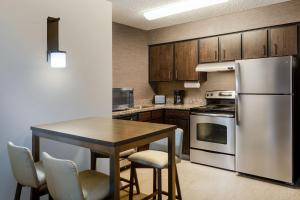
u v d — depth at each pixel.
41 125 2.18
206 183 3.17
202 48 4.33
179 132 2.26
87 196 1.53
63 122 2.32
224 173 3.53
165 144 2.44
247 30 3.81
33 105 2.38
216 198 2.75
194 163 4.00
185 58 4.56
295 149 3.14
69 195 1.43
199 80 4.43
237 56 3.92
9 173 2.22
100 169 3.01
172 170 2.00
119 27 4.46
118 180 1.54
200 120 3.91
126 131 1.84
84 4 2.84
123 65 4.55
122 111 3.76
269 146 3.17
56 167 1.44
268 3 3.50
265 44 3.64
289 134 3.01
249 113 3.30
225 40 4.05
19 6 2.25
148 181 3.27
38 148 2.13
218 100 4.43
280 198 2.74
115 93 3.81
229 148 3.61
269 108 3.14
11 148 1.76
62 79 2.62
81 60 2.82
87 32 2.87
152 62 5.06
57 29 2.49
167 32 4.75
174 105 4.61
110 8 3.16
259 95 3.20
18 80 2.26
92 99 2.95
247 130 3.33
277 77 3.06
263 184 3.13
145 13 3.84
